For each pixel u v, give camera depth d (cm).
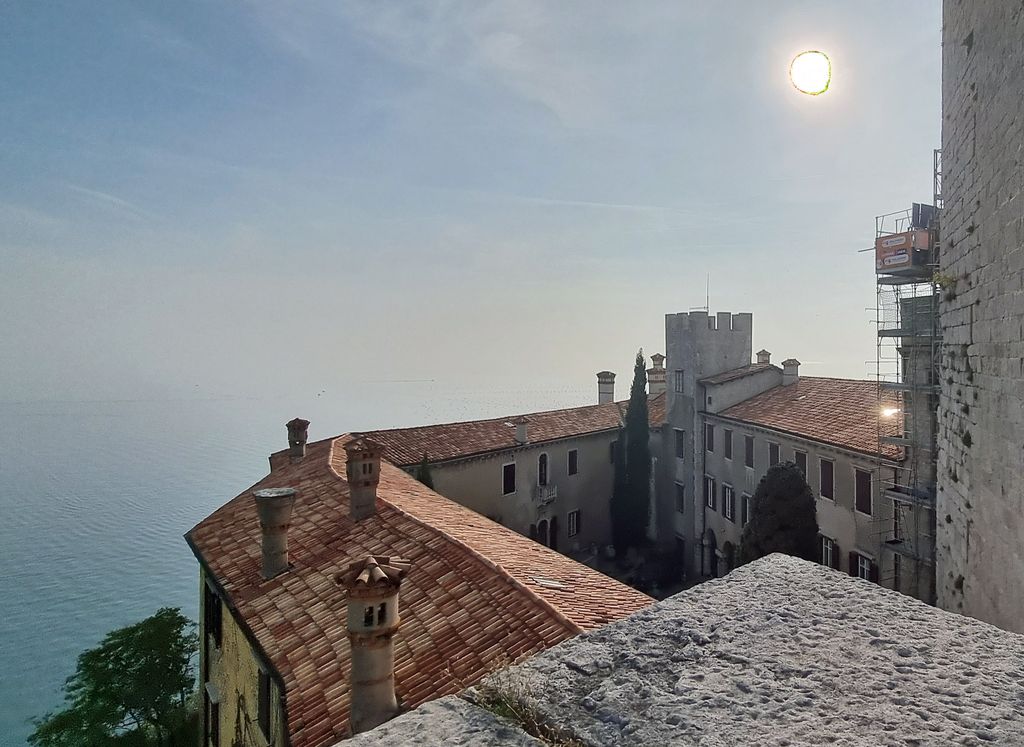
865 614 362
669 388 3228
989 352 893
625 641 337
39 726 2458
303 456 2183
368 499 1380
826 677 291
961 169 1016
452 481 2506
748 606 376
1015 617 808
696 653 319
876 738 243
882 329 1906
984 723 251
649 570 3017
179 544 4625
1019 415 788
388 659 746
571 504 3028
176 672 2539
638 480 3100
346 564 1190
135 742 2411
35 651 3108
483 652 839
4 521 5038
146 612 3559
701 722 256
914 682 286
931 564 1702
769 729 250
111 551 4419
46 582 3866
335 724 793
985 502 923
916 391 1742
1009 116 798
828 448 2117
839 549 2091
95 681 2448
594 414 3316
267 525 1243
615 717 264
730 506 2769
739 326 3142
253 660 1135
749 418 2630
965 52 979
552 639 821
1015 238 789
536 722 268
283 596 1147
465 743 250
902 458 1814
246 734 1178
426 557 1136
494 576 1012
